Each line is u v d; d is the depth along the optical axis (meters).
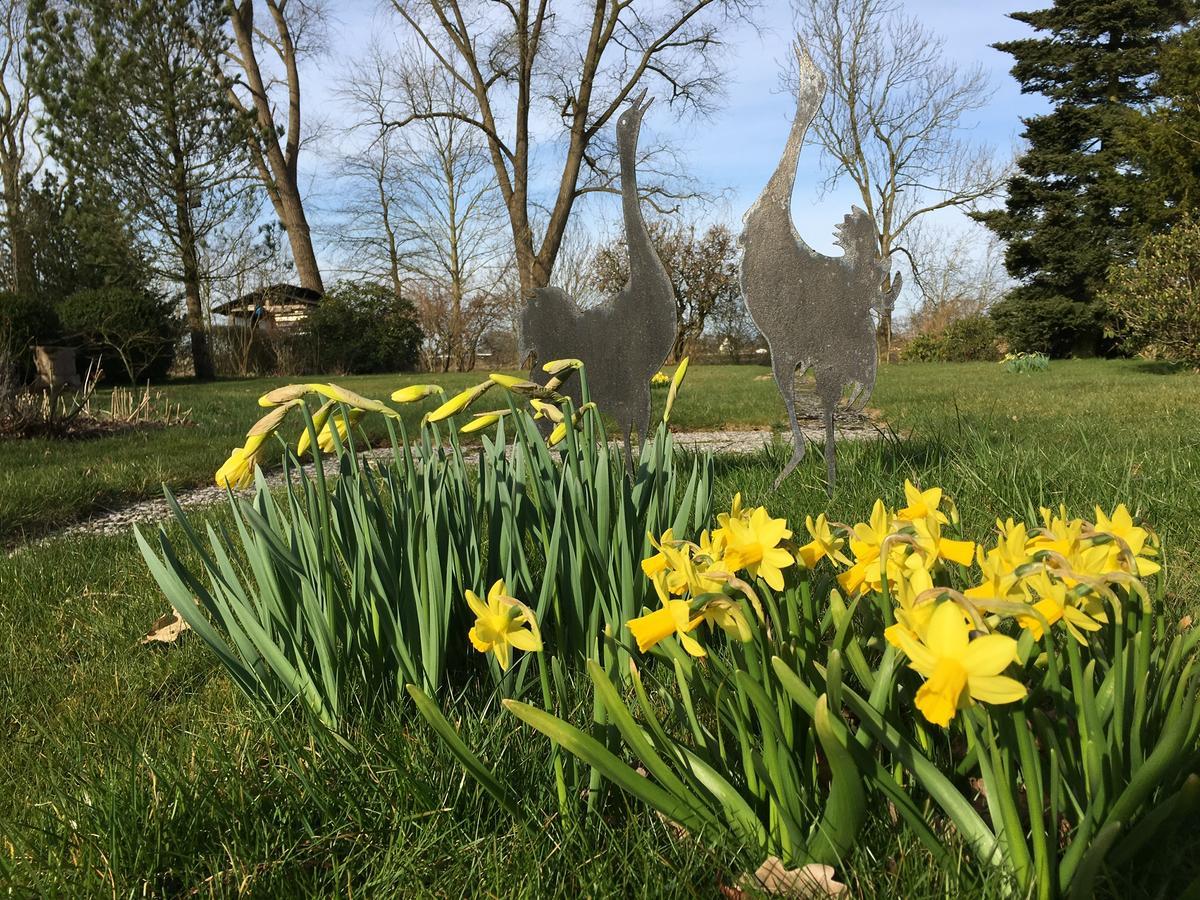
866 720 1.17
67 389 15.17
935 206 31.75
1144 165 18.30
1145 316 15.08
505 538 2.00
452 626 2.05
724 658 1.72
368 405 1.81
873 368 3.52
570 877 1.34
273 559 1.87
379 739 1.69
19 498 5.62
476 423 1.98
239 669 1.88
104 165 20.86
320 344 28.23
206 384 20.55
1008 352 30.03
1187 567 2.62
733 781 1.37
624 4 24.20
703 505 2.13
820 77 3.44
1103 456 4.30
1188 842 1.18
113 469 6.85
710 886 1.26
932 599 0.99
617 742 1.47
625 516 1.95
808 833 1.27
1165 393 10.35
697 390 15.18
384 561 1.89
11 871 1.43
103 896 1.37
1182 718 0.99
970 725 1.16
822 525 1.37
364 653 1.90
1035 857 1.07
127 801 1.54
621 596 1.92
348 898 1.34
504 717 1.73
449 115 25.89
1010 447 4.54
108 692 2.35
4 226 22.45
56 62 20.47
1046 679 1.16
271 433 1.85
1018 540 1.16
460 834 1.47
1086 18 27.31
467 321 33.97
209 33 21.67
